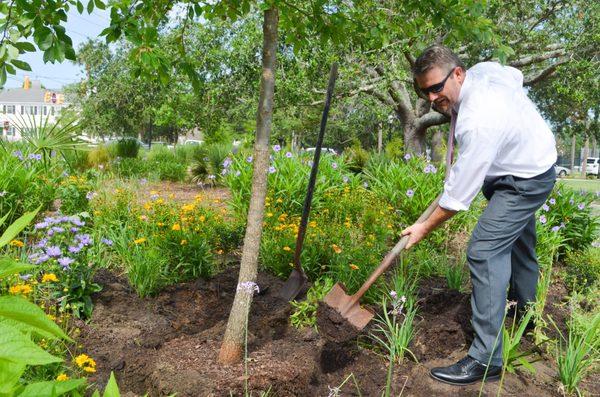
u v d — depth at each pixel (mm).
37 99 87812
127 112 26406
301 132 22234
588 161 46844
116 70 21906
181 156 16578
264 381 2605
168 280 3979
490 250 3021
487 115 2865
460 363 3008
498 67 3111
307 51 11164
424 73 2982
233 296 3855
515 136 2953
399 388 2887
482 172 2900
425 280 4527
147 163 14633
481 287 3014
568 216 6102
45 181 6020
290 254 4254
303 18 3504
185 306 3693
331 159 8070
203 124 13922
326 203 6465
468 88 2965
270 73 2770
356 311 3209
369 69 14352
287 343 3072
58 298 3273
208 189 11727
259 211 2799
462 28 3000
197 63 3260
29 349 857
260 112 2789
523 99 3074
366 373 2992
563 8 14242
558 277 5203
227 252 5008
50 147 6379
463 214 5969
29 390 994
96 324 3311
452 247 5855
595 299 4543
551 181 3080
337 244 4609
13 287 2945
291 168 6680
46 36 2361
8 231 1015
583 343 3047
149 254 3938
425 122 15828
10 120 7195
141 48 2584
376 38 3514
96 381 2656
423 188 6457
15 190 5531
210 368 2701
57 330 917
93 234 4516
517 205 3031
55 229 3572
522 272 3518
